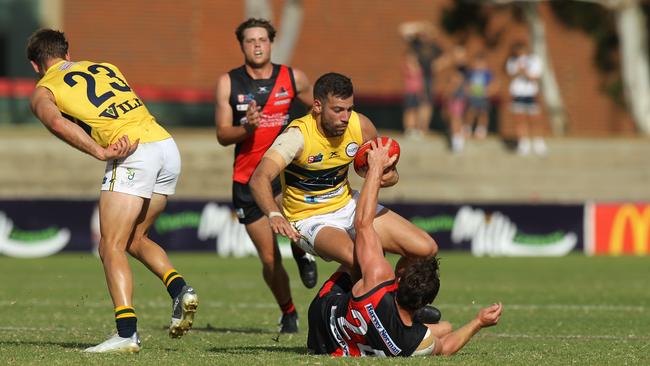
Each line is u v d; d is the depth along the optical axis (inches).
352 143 1061.8
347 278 1001.5
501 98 4795.8
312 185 1079.6
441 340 943.0
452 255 2915.8
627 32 4232.3
